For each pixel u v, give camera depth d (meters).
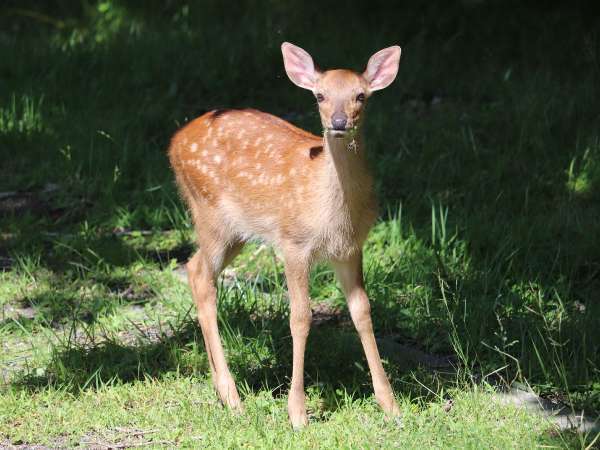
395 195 13.38
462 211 12.61
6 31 21.34
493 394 8.96
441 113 15.71
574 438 8.08
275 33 18.67
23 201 13.75
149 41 19.00
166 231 13.00
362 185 8.62
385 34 19.06
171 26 20.42
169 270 11.66
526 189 12.77
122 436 8.38
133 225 13.16
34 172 14.31
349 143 8.47
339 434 8.22
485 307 10.36
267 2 20.86
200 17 20.62
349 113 8.41
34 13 21.70
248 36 19.00
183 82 17.47
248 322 10.36
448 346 10.00
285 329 10.20
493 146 14.50
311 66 8.88
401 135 14.91
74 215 13.39
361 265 8.89
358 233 8.77
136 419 8.63
